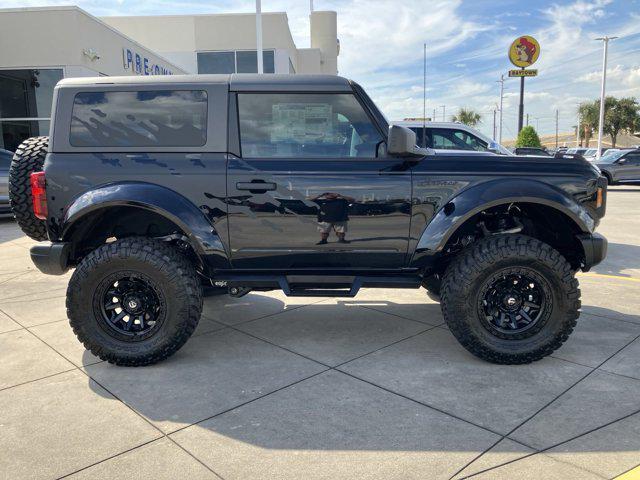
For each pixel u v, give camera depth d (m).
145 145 3.70
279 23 25.52
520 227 4.24
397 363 3.78
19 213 3.93
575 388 3.34
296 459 2.61
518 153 8.05
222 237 3.71
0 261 7.42
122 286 3.74
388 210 3.69
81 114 3.71
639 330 4.41
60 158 3.68
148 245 3.65
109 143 3.70
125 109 3.71
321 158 3.72
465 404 3.15
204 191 3.66
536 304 3.72
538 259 3.56
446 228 3.65
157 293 3.66
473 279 3.59
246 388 3.40
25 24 14.07
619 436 2.77
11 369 3.73
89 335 3.68
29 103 14.48
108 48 15.86
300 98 3.74
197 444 2.76
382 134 3.75
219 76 3.78
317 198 3.68
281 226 3.70
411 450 2.67
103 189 3.61
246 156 3.71
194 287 3.70
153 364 3.78
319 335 4.38
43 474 2.50
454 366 3.71
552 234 4.12
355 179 3.67
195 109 3.72
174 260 3.64
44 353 4.03
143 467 2.56
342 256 3.78
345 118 3.75
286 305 5.25
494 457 2.60
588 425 2.89
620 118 63.03
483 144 8.45
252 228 3.70
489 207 3.68
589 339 4.21
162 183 3.66
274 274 3.89
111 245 3.64
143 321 3.76
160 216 4.04
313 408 3.12
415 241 3.74
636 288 5.82
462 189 3.69
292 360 3.86
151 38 26.03
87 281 3.62
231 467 2.55
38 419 3.02
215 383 3.48
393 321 4.73
